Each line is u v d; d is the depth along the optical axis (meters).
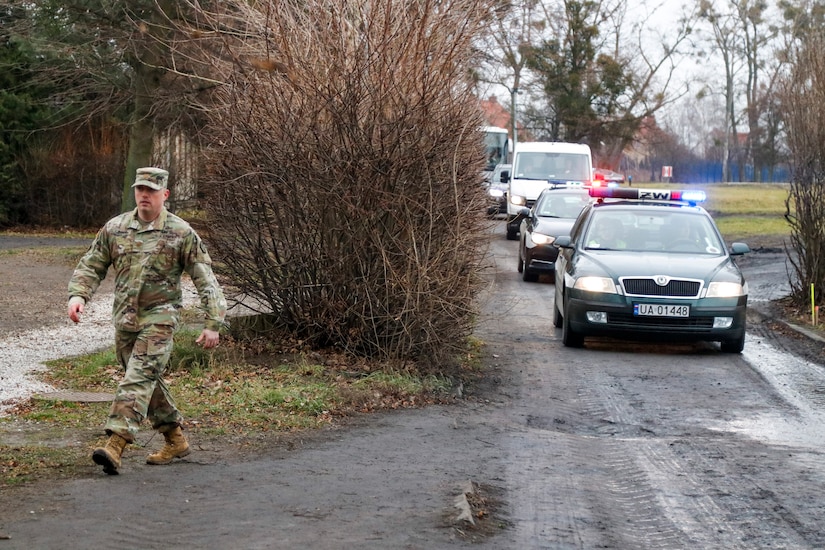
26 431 9.85
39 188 43.16
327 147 13.05
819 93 20.44
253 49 13.68
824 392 13.45
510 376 14.24
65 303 20.23
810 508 8.15
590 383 13.89
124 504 7.39
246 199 13.52
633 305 15.92
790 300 22.02
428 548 6.63
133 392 8.16
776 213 51.22
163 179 8.31
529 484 8.69
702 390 13.50
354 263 13.44
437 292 13.20
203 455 9.11
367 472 8.70
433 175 13.08
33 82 34.12
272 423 10.53
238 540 6.64
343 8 13.20
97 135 43.66
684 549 7.11
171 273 8.35
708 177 115.25
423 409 11.76
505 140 54.78
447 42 13.19
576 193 27.70
